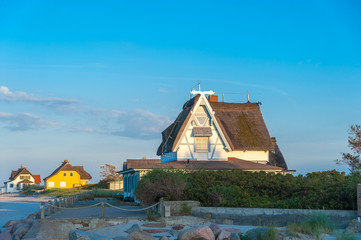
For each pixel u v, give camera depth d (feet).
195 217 70.33
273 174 86.07
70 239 51.90
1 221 91.97
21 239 62.34
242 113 131.95
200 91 114.73
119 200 132.98
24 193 336.70
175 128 121.19
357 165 88.33
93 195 149.28
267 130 128.16
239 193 76.02
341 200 64.18
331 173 86.53
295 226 57.11
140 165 110.32
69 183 358.02
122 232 60.49
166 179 75.92
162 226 65.41
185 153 113.19
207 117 115.34
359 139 91.45
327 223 57.11
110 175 333.83
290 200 69.56
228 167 104.32
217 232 53.26
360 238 50.93
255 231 52.01
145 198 76.84
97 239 53.42
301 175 85.20
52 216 73.20
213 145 114.73
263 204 70.18
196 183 80.48
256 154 123.03
